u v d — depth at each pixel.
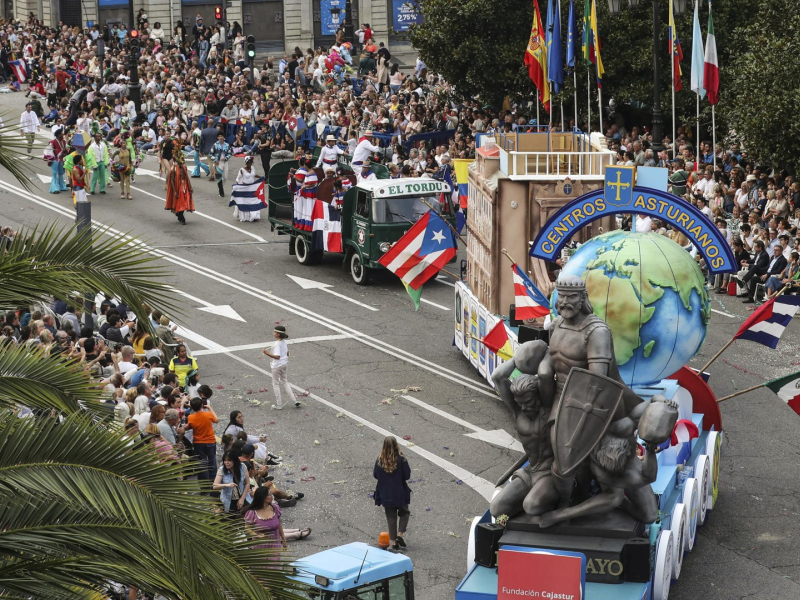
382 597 28.88
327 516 40.00
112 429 19.42
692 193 72.19
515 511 30.28
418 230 53.66
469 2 92.44
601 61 79.62
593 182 50.41
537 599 27.53
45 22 174.38
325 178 74.44
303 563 28.98
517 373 45.34
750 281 63.22
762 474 43.12
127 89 119.44
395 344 59.88
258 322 63.38
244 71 122.75
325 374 55.16
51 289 18.77
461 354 58.31
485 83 95.50
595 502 29.41
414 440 46.88
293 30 154.38
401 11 149.00
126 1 161.50
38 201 89.56
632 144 81.19
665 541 30.66
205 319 63.72
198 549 17.11
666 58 87.88
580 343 29.25
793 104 67.38
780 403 50.16
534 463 30.41
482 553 29.88
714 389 52.03
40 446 17.27
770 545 37.28
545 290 49.31
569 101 91.75
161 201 91.56
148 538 17.06
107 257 19.61
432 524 39.16
